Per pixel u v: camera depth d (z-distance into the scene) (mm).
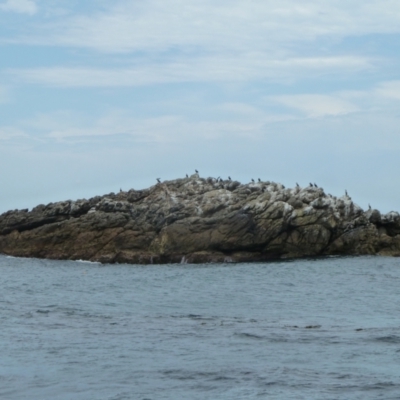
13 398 33438
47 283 115000
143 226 165250
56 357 43281
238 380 36875
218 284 113500
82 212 175500
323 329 56500
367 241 164125
